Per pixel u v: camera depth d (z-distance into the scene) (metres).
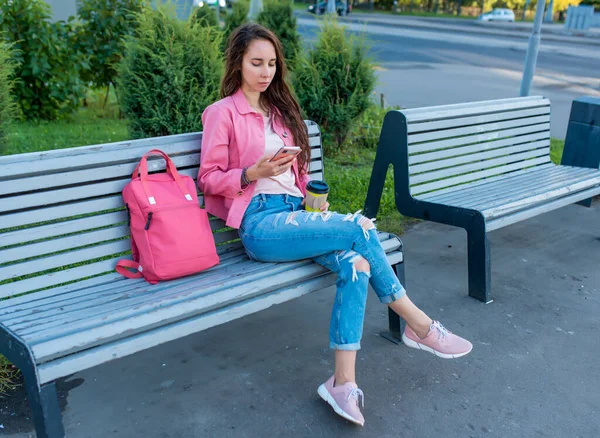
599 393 2.66
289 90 2.84
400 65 15.73
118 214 2.56
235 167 2.71
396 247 2.88
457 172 4.21
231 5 9.97
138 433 2.31
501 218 3.56
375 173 4.04
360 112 6.48
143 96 5.14
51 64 7.63
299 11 37.38
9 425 2.32
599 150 4.94
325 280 2.62
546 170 4.82
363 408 2.50
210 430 2.34
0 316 2.13
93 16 7.83
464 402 2.56
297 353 2.92
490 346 3.02
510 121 4.62
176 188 2.47
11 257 2.28
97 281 2.49
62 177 2.36
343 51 6.27
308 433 2.34
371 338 3.07
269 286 2.42
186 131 5.20
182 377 2.69
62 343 1.90
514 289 3.68
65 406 2.46
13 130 6.63
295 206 2.76
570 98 11.38
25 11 7.22
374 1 53.00
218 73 5.26
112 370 2.73
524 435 2.37
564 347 3.03
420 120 3.85
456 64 16.59
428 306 3.42
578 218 5.03
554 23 43.25
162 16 5.19
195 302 2.21
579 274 3.93
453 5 52.94
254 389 2.62
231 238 2.95
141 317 2.08
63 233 2.41
